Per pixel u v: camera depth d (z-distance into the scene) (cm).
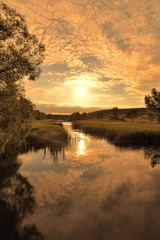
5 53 1383
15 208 1398
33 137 3712
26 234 1112
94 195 1603
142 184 1831
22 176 2073
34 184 1853
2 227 1180
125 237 1081
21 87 1695
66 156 3033
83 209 1382
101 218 1266
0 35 1322
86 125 8750
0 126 1680
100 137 5569
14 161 2659
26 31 1397
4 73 1433
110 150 3544
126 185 1816
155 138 4034
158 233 1111
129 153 3244
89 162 2661
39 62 1535
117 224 1202
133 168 2362
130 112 11219
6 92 1547
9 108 1661
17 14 1350
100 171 2255
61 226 1186
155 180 1931
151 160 2744
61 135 4916
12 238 1082
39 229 1163
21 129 1966
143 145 4009
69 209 1384
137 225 1186
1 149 1745
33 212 1347
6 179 1983
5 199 1540
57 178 2016
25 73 1504
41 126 6059
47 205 1442
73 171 2256
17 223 1221
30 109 1959
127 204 1448
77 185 1823
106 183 1869
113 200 1515
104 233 1119
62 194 1630
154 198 1534
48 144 3872
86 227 1177
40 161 2694
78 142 4544
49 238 1080
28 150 3412
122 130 5075
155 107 4538
